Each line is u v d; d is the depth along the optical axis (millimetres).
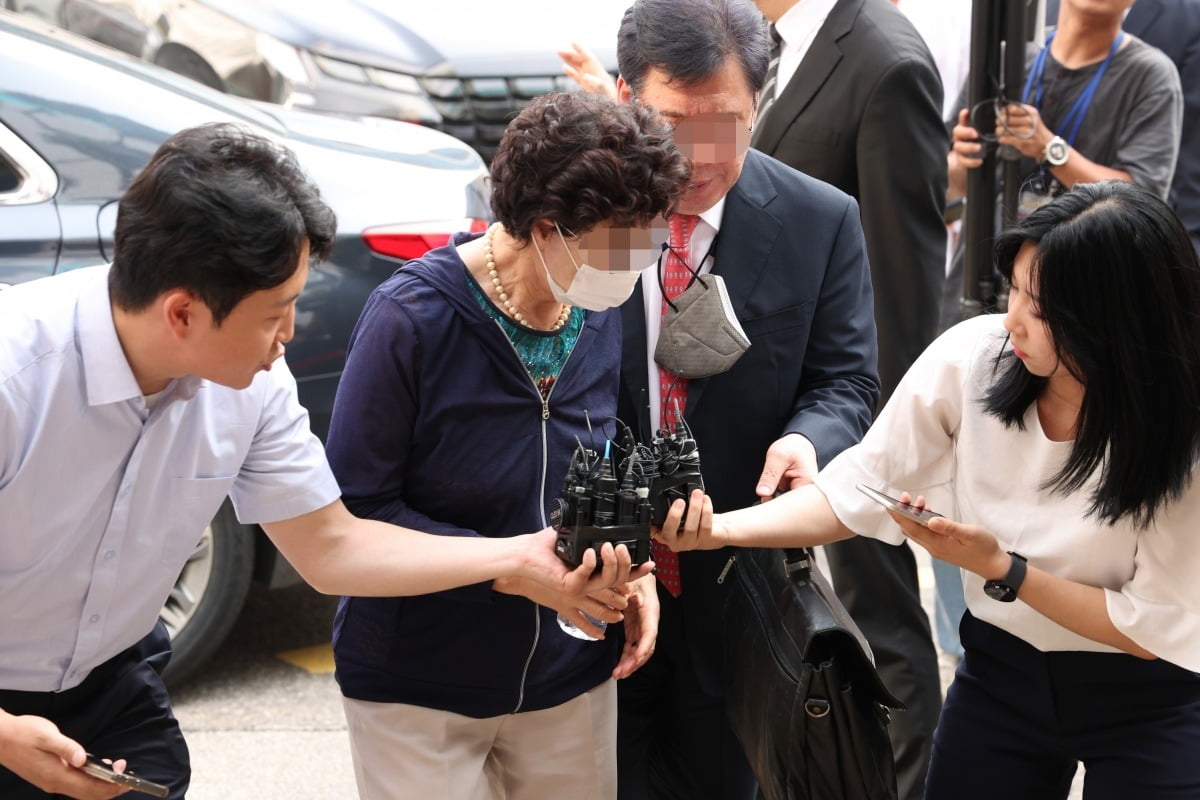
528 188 1894
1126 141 3828
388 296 2059
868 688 2049
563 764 2281
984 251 3568
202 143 1662
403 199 3740
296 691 3764
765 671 2131
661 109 2225
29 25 3713
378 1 6352
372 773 2203
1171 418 1908
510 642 2145
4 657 1906
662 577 2504
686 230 2420
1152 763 2080
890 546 3205
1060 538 2078
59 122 3400
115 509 1868
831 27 3297
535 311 2068
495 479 2100
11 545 1821
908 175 3250
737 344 2318
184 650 3580
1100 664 2105
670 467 2068
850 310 2521
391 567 2020
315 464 2018
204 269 1644
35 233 3297
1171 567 1988
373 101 6020
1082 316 1879
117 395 1779
